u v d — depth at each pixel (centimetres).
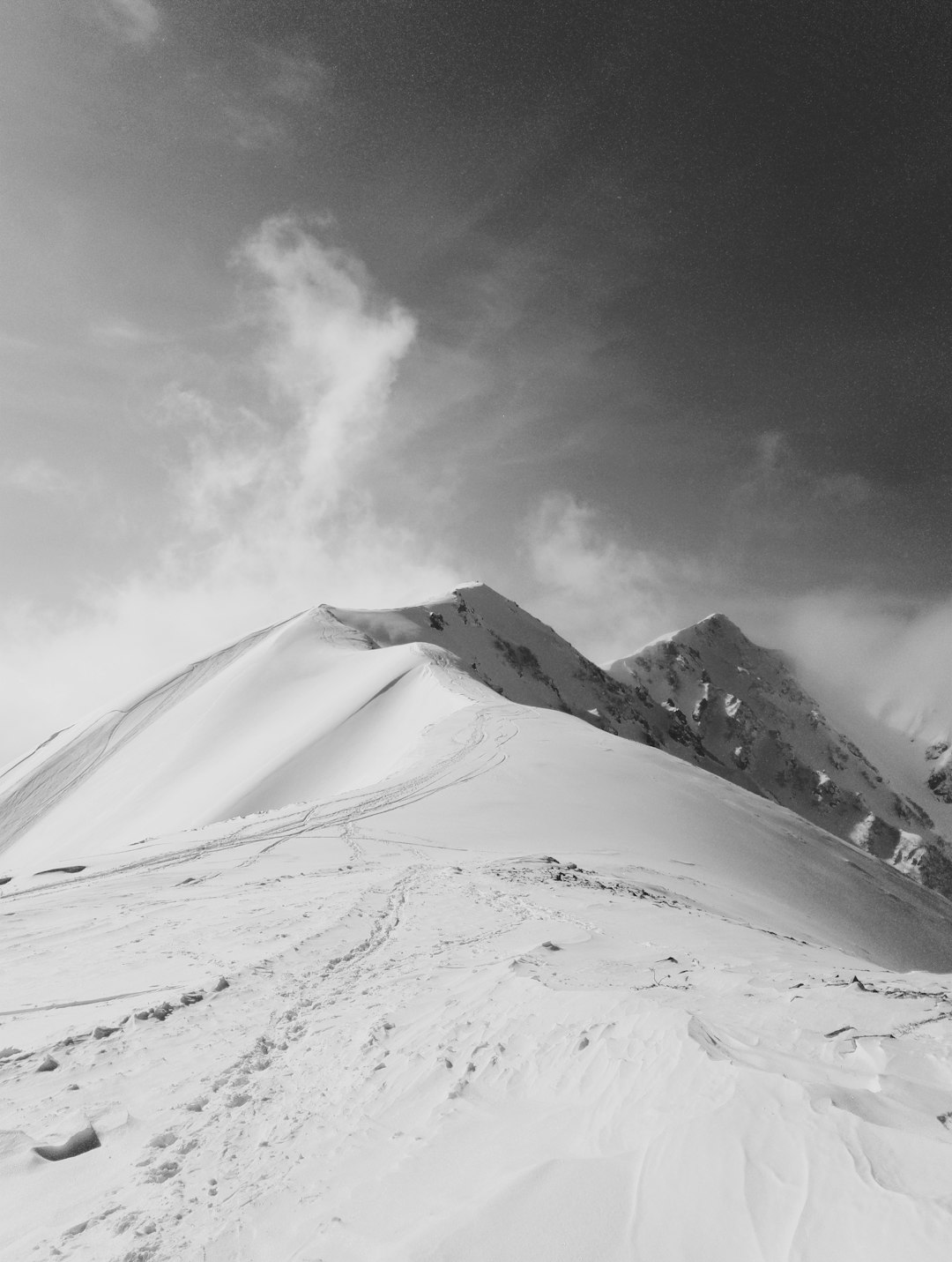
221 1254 394
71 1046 812
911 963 3469
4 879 2572
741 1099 407
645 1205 341
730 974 832
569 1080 526
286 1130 553
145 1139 572
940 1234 275
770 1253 296
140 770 7706
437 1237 346
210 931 1414
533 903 1698
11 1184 518
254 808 5531
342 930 1374
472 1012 762
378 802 3628
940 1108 397
